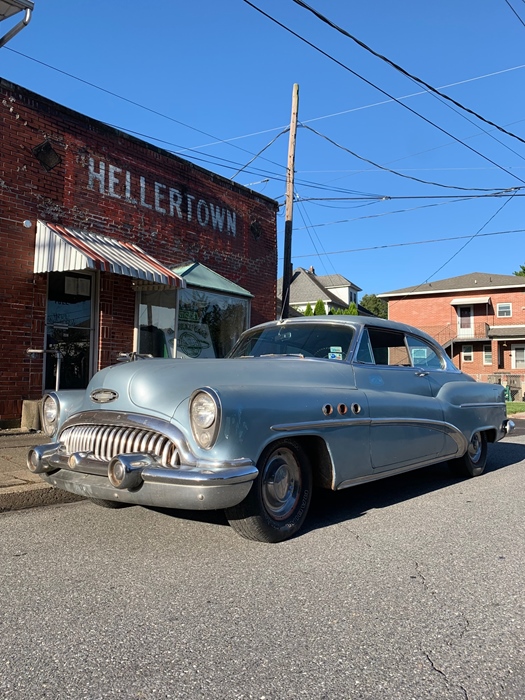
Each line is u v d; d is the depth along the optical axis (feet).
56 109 28.04
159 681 7.45
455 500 17.84
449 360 21.20
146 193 32.78
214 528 14.15
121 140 31.32
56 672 7.64
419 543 13.41
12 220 26.02
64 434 13.53
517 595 10.49
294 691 7.27
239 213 40.01
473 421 20.21
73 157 28.81
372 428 15.07
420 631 8.98
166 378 12.60
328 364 15.57
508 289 119.34
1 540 13.19
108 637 8.63
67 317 28.78
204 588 10.52
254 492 12.20
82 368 29.40
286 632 8.85
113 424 12.48
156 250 33.27
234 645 8.42
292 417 12.76
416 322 127.75
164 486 11.14
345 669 7.80
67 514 15.38
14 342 25.98
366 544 13.21
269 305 42.73
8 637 8.60
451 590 10.66
